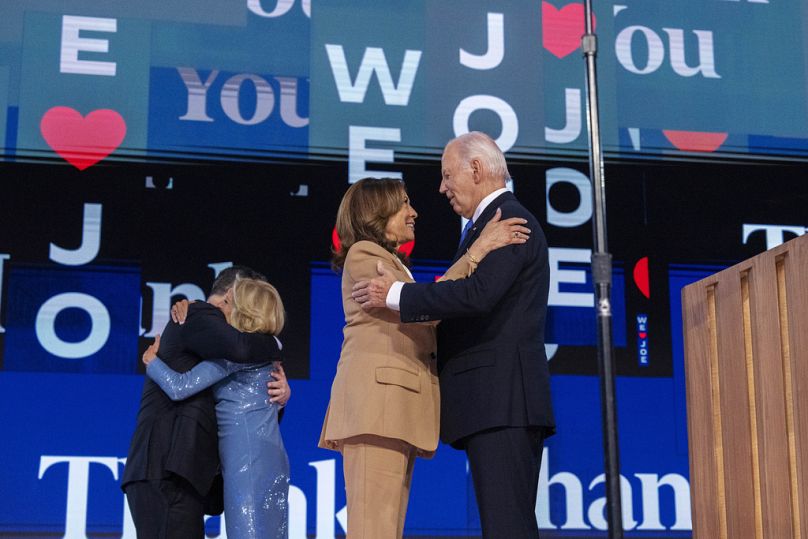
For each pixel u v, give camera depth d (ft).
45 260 14.58
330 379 14.85
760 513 7.92
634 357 15.39
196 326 10.68
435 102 15.85
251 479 10.60
